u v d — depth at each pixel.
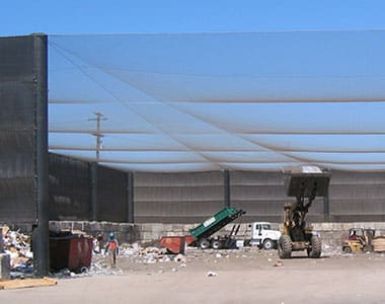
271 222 46.09
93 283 18.86
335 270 23.42
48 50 20.50
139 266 26.25
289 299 14.91
